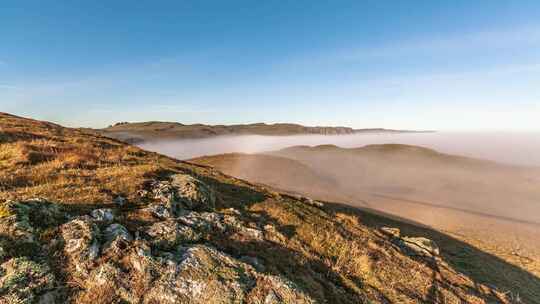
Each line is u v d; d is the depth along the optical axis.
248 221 13.13
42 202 8.43
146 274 7.12
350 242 14.48
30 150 16.48
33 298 5.84
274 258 10.49
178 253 8.38
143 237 8.61
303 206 19.34
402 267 13.87
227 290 7.31
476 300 13.15
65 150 18.70
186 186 14.03
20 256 6.46
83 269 6.82
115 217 9.34
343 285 10.65
